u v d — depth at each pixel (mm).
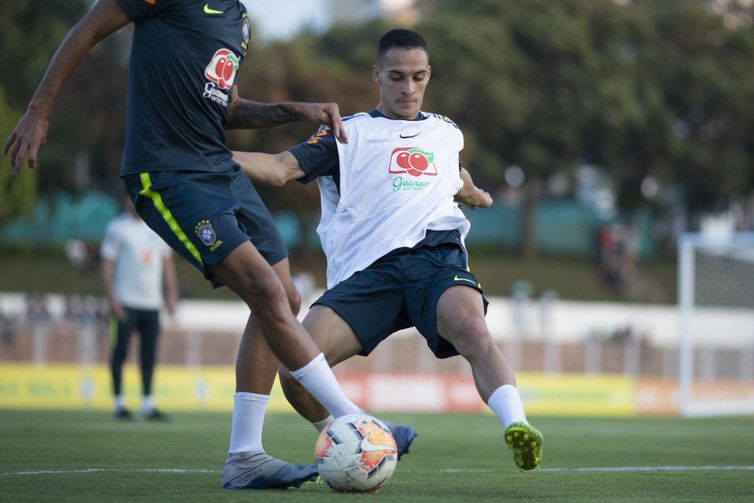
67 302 102375
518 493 17875
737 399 86562
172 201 16719
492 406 16750
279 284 16672
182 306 112188
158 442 31250
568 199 188625
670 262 176750
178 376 67125
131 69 17109
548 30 158500
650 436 41406
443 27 157000
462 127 155750
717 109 167625
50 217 148125
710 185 168750
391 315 19266
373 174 19734
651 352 94500
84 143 135125
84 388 64750
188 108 16891
